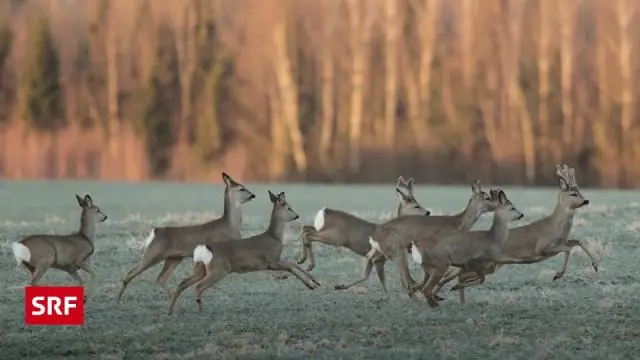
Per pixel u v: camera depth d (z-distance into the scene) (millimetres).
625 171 53000
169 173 53875
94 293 16219
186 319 14273
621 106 53625
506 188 47188
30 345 12812
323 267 18969
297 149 54250
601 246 20406
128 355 12203
